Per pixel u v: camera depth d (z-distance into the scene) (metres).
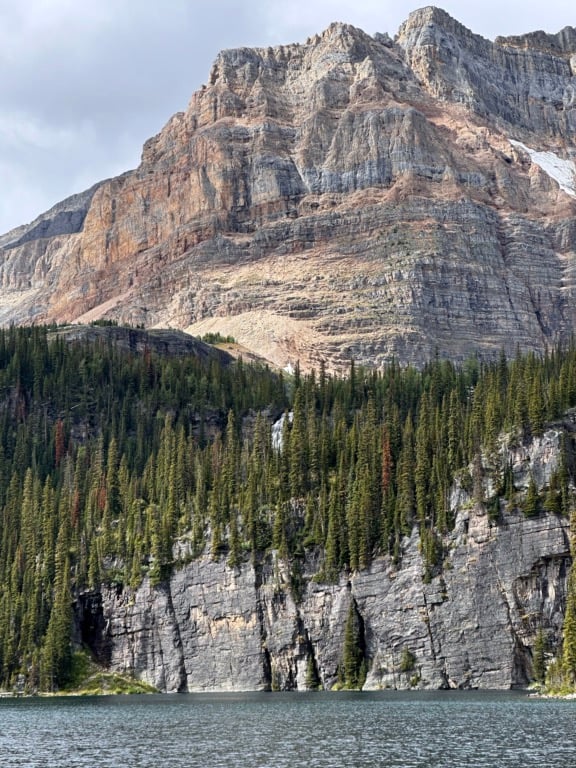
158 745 165.75
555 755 149.00
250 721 189.12
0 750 163.12
